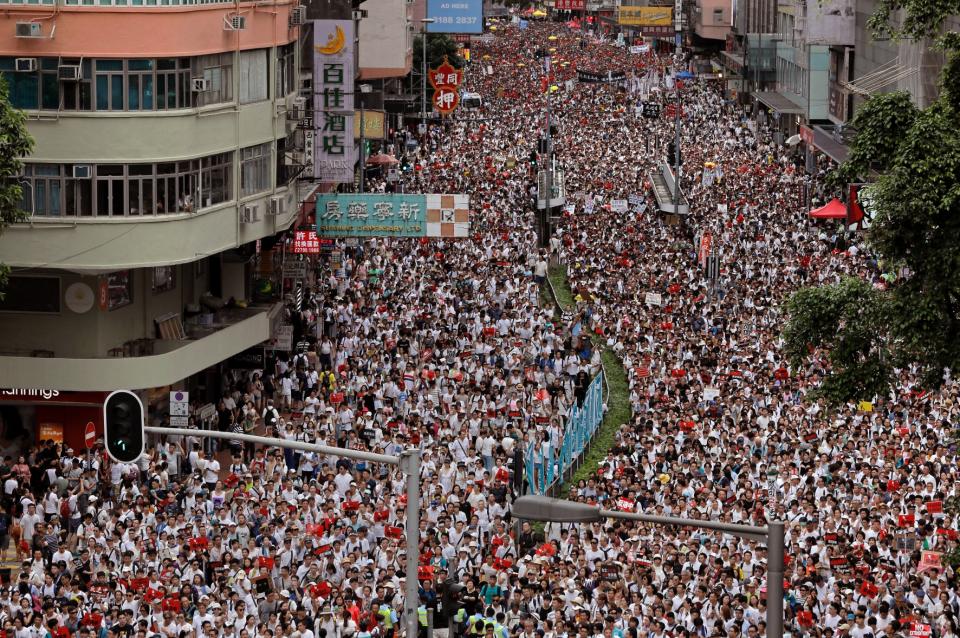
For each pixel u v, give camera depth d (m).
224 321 52.69
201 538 35.41
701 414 46.25
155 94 46.72
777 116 123.94
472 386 50.19
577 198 95.38
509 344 57.16
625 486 38.25
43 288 47.78
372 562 34.41
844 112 98.25
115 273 48.34
